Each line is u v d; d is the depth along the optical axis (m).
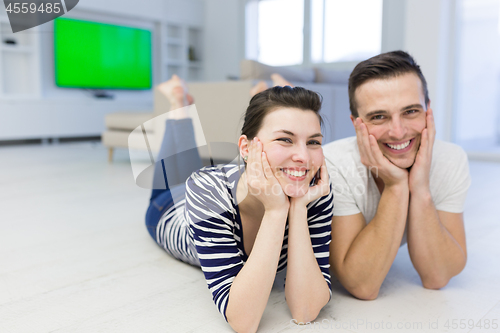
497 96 3.89
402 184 0.97
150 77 6.93
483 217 1.94
